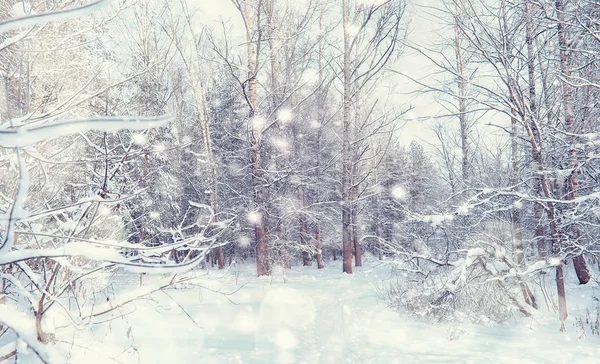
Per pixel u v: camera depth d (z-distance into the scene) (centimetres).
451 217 734
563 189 826
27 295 293
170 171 1542
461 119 1327
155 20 1437
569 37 771
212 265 2070
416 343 547
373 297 898
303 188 1788
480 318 675
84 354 345
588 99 808
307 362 439
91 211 356
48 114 256
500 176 1053
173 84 1569
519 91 725
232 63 1369
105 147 328
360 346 525
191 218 1462
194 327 555
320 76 1703
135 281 715
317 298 880
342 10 1616
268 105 1553
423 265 823
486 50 766
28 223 312
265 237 1370
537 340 566
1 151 328
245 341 505
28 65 264
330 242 2259
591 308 753
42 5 326
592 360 464
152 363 381
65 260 288
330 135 1883
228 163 1927
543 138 777
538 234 844
